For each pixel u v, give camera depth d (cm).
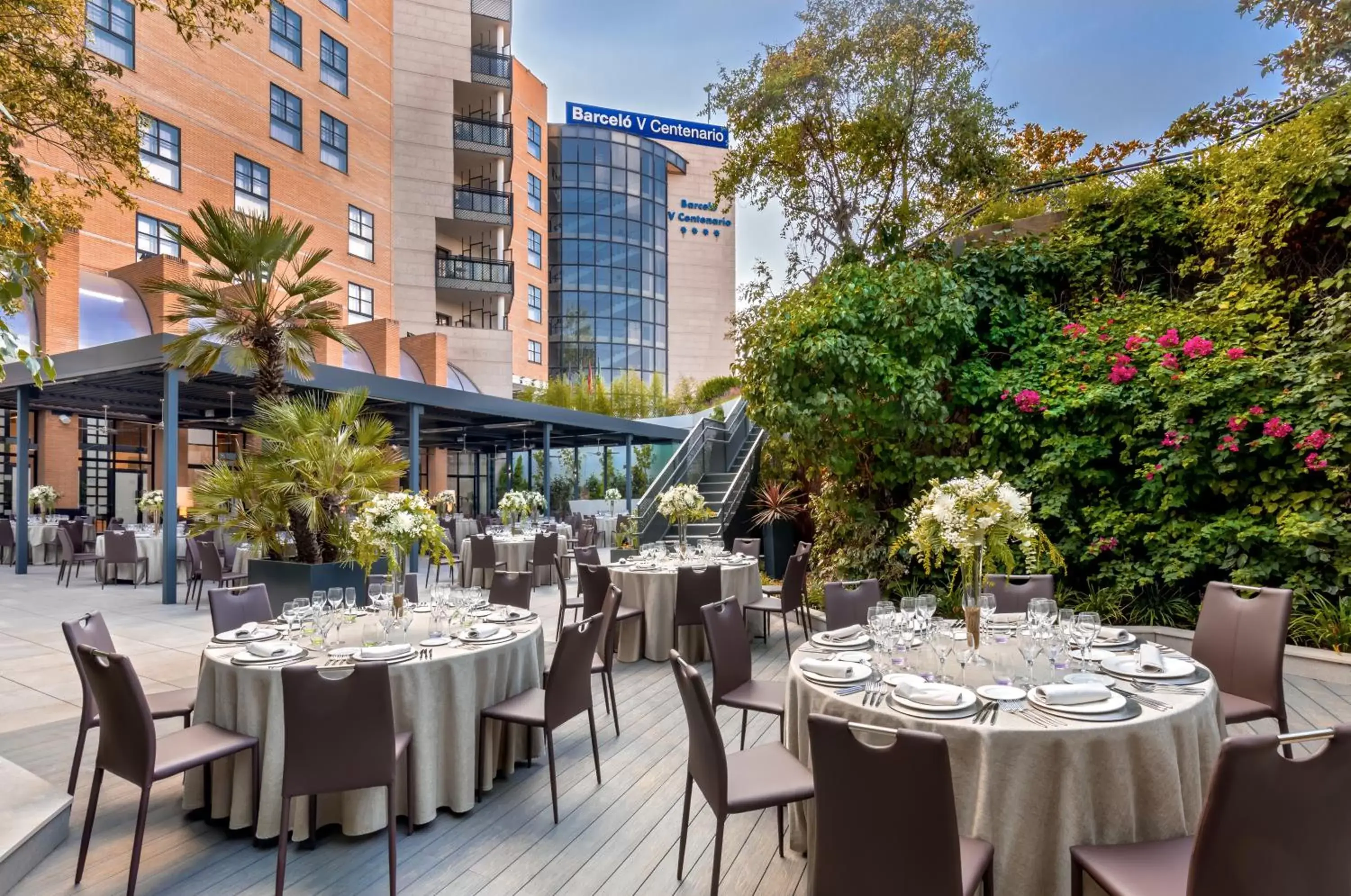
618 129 3481
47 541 1251
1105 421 620
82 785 358
